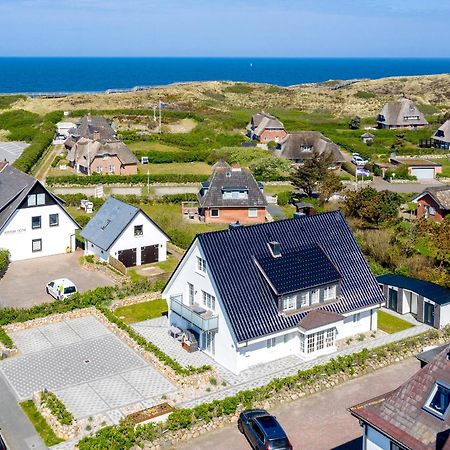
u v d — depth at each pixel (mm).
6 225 62500
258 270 42281
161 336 45938
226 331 40438
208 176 96875
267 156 106500
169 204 85188
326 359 42094
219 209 77500
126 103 171875
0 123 145125
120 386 38688
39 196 63938
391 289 50812
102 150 97938
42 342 44750
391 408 26422
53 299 53500
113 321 47062
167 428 32969
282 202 86062
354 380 39656
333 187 83125
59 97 184875
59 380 39406
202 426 33875
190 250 43000
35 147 110625
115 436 31656
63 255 65875
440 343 44875
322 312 42812
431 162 108500
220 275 40938
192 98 189250
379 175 107375
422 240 62281
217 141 129250
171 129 140250
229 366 40625
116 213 64125
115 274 58781
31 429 33938
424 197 78438
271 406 36281
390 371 40969
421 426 24984
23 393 37781
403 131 145250
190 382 38531
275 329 40469
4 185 68125
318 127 150250
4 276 59031
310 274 43125
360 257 47219
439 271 53875
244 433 33469
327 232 47125
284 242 44688
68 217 66000
